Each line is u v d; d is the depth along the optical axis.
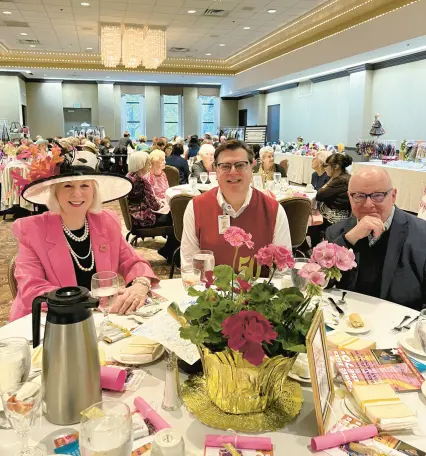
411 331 1.39
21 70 14.16
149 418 0.93
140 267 1.82
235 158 2.00
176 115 17.62
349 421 0.96
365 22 7.98
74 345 0.91
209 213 2.10
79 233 1.79
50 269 1.71
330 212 4.17
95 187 1.80
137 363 1.18
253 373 0.90
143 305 1.58
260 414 0.96
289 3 7.75
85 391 0.93
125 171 11.07
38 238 1.71
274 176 5.19
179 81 16.66
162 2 7.80
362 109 10.08
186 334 0.91
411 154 6.96
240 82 15.00
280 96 14.48
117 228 1.89
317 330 0.95
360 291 1.84
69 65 14.08
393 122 9.45
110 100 16.69
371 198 1.77
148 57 10.09
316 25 9.30
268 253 0.97
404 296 1.77
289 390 1.06
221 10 8.28
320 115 12.24
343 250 0.95
